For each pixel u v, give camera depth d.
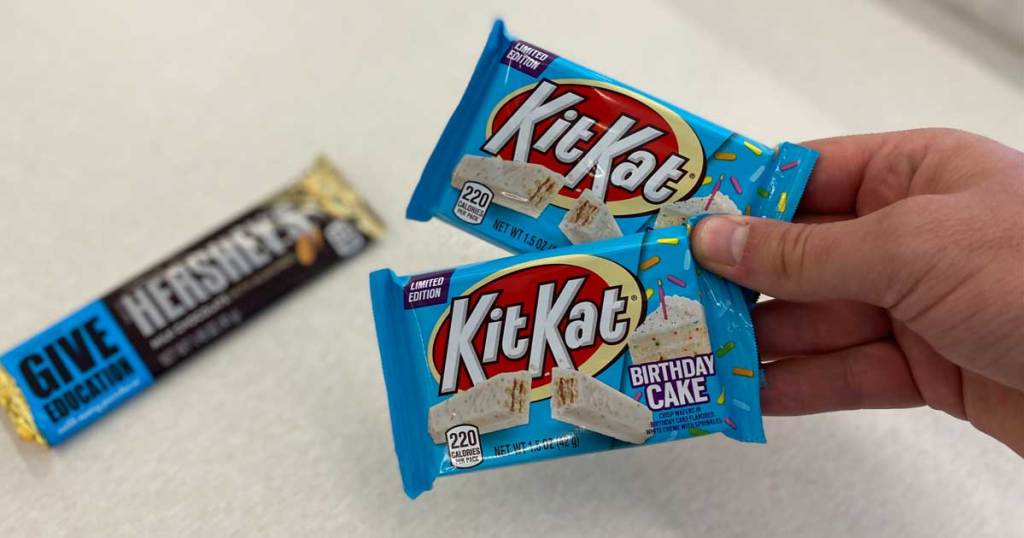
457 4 0.41
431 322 0.25
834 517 0.30
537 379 0.25
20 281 0.34
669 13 0.41
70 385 0.32
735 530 0.30
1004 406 0.27
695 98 0.38
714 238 0.24
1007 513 0.30
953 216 0.22
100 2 0.40
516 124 0.27
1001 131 0.38
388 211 0.36
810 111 0.38
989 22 0.40
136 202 0.36
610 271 0.25
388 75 0.39
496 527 0.30
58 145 0.37
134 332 0.33
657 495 0.31
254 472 0.31
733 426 0.25
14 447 0.31
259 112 0.38
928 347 0.28
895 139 0.28
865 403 0.29
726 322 0.25
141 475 0.31
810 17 0.41
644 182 0.26
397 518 0.31
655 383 0.25
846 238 0.23
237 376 0.33
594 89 0.27
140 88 0.38
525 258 0.25
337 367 0.33
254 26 0.40
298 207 0.36
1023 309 0.22
